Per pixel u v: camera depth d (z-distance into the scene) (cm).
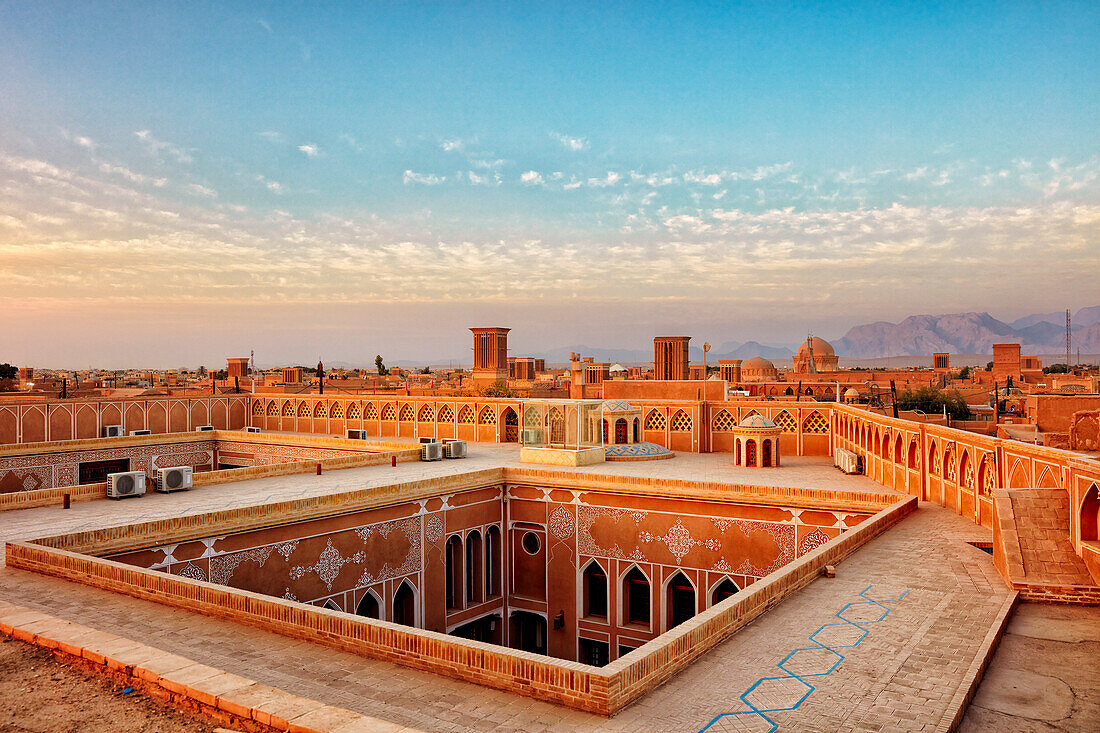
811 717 541
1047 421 2102
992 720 557
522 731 518
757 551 1548
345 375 9206
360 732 460
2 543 1088
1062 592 837
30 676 589
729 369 6925
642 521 1667
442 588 1655
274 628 729
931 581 902
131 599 836
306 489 1570
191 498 1473
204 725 505
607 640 1706
